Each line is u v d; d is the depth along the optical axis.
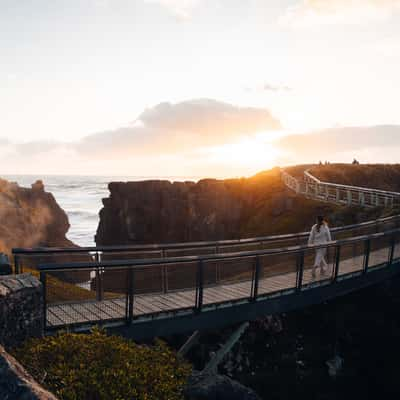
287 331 16.28
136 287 12.28
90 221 111.00
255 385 13.39
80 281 13.21
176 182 62.41
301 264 13.38
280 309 12.96
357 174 55.12
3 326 7.18
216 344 14.58
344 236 26.95
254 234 38.31
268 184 53.31
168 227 60.38
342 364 15.20
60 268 8.91
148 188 63.31
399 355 15.88
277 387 13.48
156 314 10.45
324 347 15.82
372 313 17.80
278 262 17.95
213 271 14.25
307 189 41.12
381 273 16.83
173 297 12.02
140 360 6.86
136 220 62.97
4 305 7.23
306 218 35.16
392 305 18.16
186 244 13.61
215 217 51.69
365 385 14.36
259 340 15.37
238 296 12.25
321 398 13.42
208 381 9.75
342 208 32.41
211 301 11.61
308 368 14.68
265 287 13.39
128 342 7.68
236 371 13.82
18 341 7.60
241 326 12.40
